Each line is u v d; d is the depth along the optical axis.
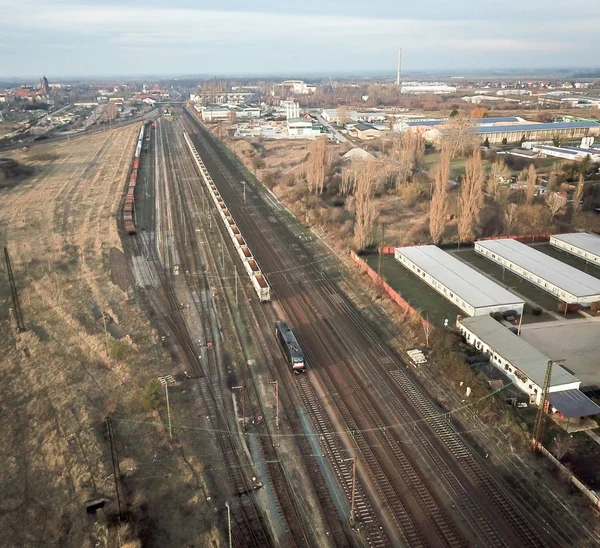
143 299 64.12
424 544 31.45
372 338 55.25
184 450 38.88
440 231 81.50
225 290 66.62
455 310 59.84
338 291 66.94
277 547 31.11
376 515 33.50
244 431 41.00
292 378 48.09
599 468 36.75
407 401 44.84
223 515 33.34
